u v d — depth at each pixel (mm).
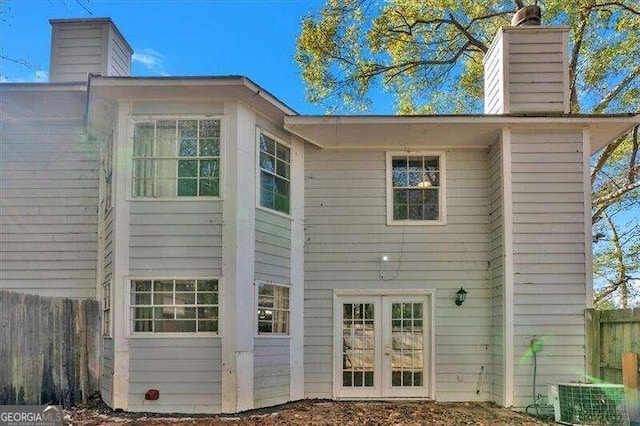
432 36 17594
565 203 8953
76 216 9617
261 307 8766
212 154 8469
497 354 9070
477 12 16859
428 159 10047
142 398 7969
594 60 15531
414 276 9664
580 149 9070
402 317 9656
